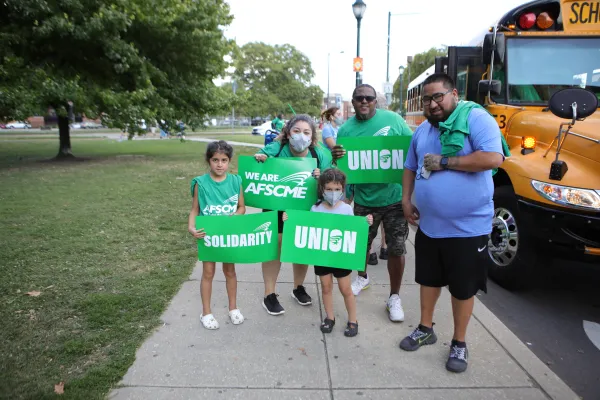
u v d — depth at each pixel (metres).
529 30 5.14
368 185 3.96
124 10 13.55
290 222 3.55
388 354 3.31
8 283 4.37
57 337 3.38
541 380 2.99
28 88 12.66
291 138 3.76
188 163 15.05
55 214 7.21
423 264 3.26
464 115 2.93
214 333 3.55
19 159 16.53
